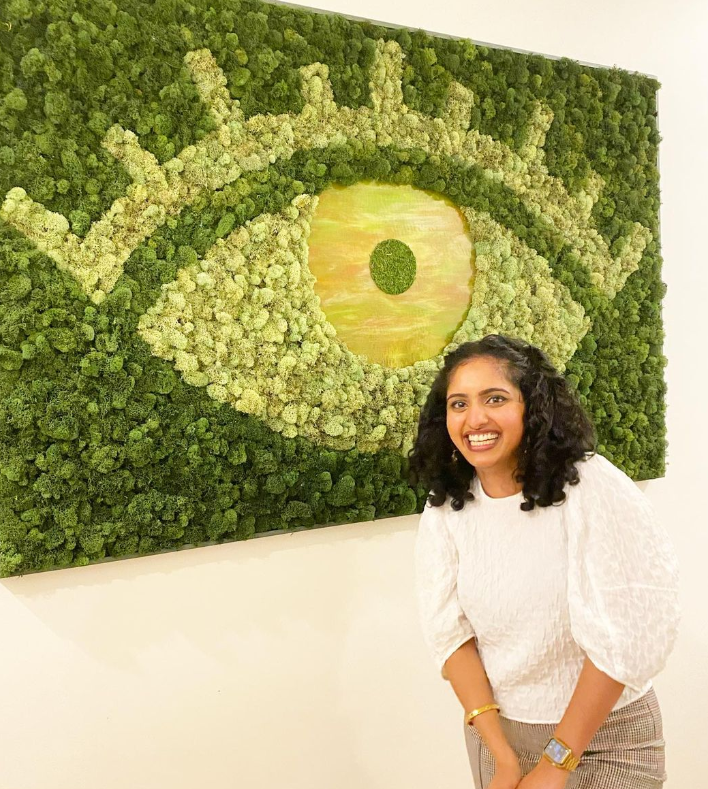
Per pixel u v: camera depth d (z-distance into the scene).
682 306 1.79
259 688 1.34
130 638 1.22
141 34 1.14
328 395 1.32
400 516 1.46
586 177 1.55
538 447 0.96
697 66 1.78
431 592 1.07
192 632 1.27
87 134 1.11
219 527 1.23
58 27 1.08
